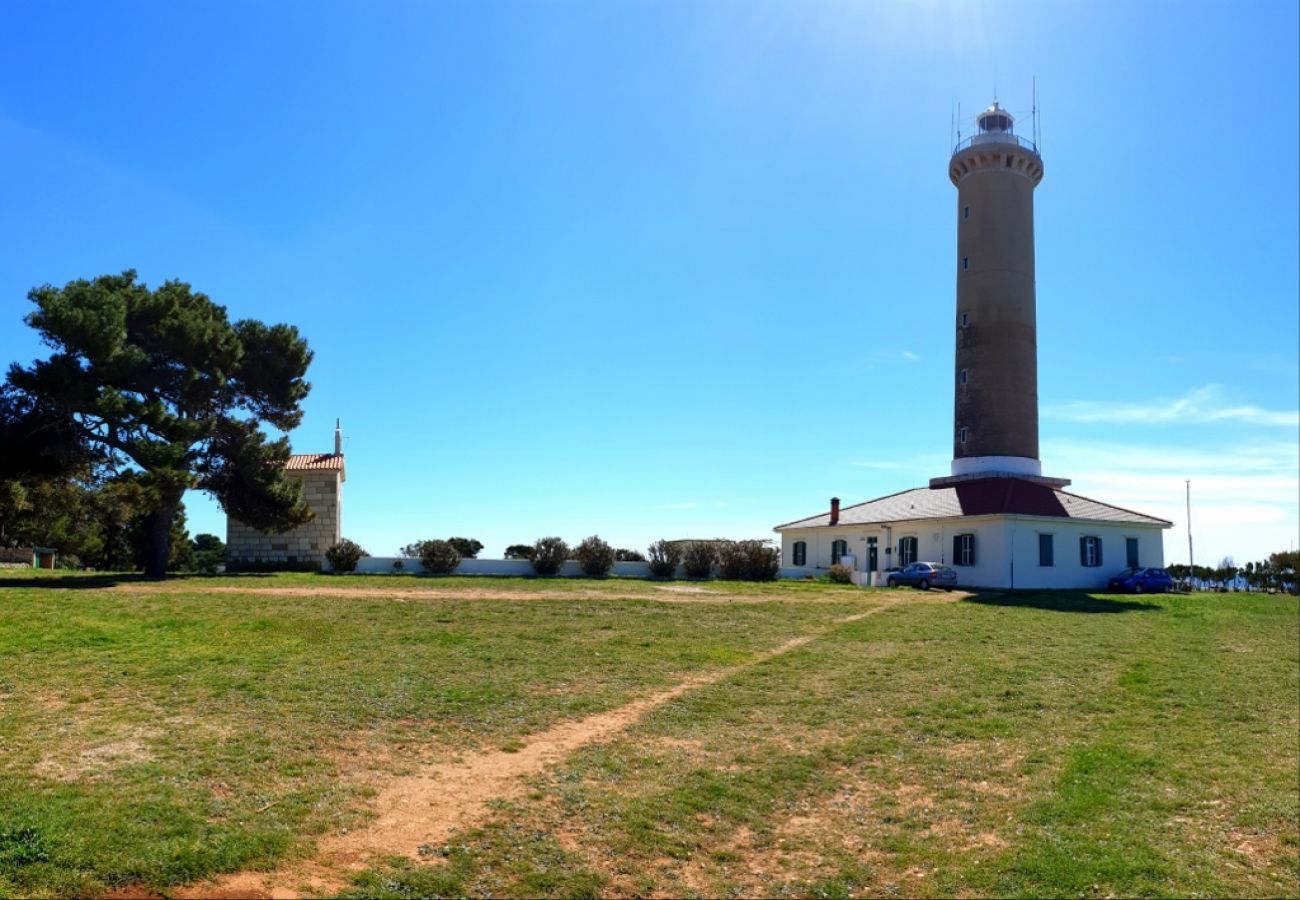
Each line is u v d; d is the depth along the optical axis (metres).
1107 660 20.02
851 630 23.80
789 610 27.58
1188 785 11.45
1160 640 23.48
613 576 44.22
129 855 7.54
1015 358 49.97
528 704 14.27
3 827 7.86
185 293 38.22
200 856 7.64
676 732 13.11
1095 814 10.24
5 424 31.53
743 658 19.38
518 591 30.94
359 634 19.95
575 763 11.27
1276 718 15.05
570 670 17.11
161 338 35.09
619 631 22.03
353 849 8.25
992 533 41.66
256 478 37.94
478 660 17.59
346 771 10.46
